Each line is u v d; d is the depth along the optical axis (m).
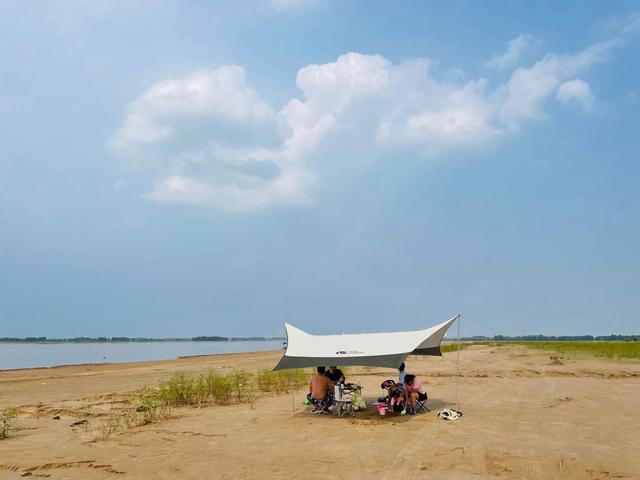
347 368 27.16
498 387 19.19
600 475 8.38
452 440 10.79
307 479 8.26
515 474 8.44
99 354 75.06
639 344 56.59
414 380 14.02
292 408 15.13
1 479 8.54
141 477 8.54
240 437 11.39
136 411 14.95
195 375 26.95
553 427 12.03
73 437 11.65
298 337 15.35
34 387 22.30
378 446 10.36
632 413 13.77
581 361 31.31
